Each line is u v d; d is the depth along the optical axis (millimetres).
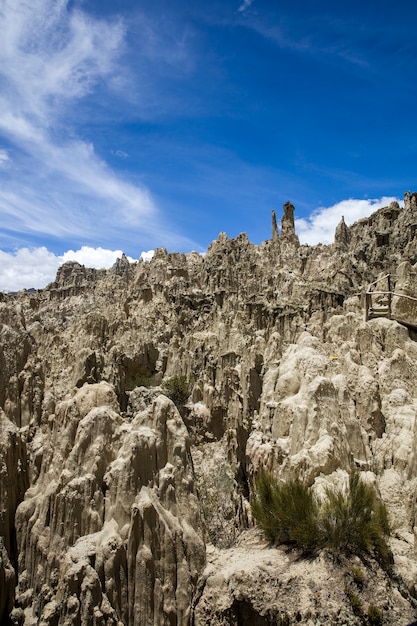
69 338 50750
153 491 21844
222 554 22031
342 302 56312
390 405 30562
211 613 19406
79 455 22922
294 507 21297
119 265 99750
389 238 65375
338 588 18906
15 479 24859
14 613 20969
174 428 23625
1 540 21969
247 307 56781
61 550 21172
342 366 32219
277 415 27516
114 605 19344
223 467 31281
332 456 23500
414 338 39594
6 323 31391
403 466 26203
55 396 30984
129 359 46719
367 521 20625
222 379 40531
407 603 19078
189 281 71500
